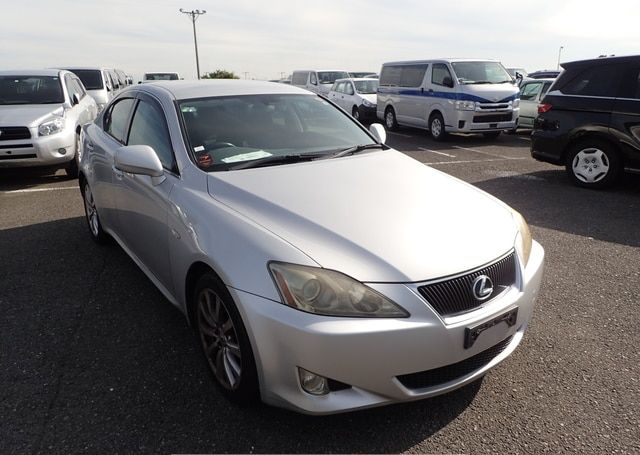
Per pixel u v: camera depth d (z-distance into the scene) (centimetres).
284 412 245
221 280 233
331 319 203
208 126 321
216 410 245
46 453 218
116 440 226
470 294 222
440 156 1030
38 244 472
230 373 244
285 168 299
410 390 217
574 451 221
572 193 686
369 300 206
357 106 1688
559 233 516
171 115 323
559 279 401
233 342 239
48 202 625
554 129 727
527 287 248
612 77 666
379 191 274
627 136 654
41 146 697
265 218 241
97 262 427
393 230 233
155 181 301
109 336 310
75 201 629
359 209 250
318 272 209
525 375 275
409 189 281
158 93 354
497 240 246
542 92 1285
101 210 424
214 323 253
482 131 1240
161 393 257
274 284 211
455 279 219
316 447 224
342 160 322
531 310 257
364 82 1773
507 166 903
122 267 416
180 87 362
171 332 315
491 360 240
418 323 207
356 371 204
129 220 353
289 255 215
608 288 385
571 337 314
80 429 232
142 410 245
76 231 511
